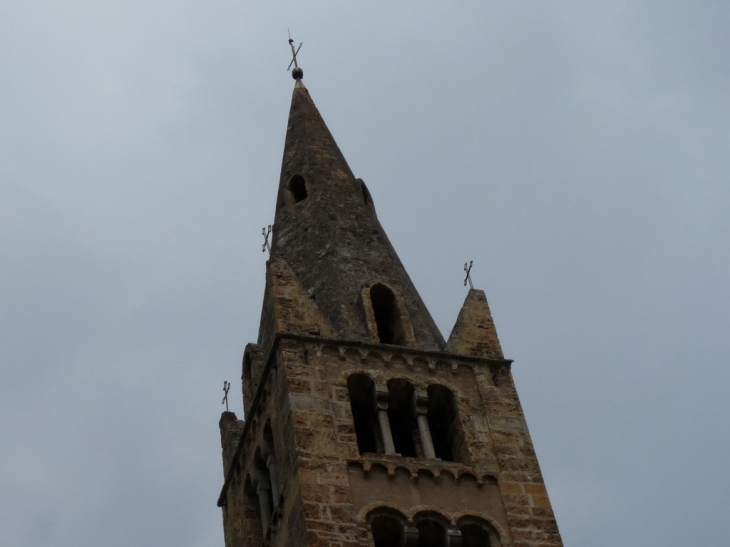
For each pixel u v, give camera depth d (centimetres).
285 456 5794
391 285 6650
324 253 6819
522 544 5616
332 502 5531
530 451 5966
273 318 6288
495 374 6275
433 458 5853
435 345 6397
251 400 6569
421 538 5644
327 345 6131
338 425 5803
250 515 6209
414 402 6059
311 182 7312
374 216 7288
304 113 7800
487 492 5778
